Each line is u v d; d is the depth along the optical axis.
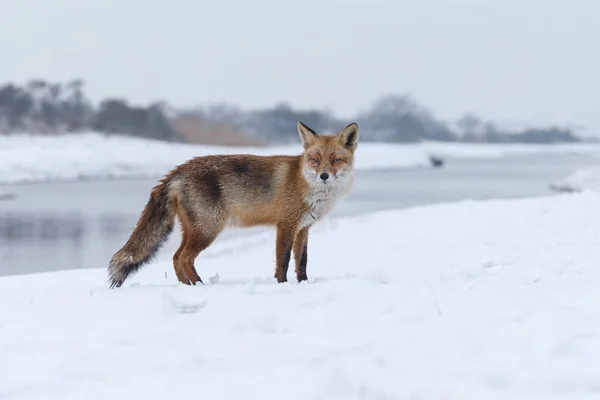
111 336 14.03
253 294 17.69
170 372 11.75
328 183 21.25
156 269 28.81
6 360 12.62
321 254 31.91
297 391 10.60
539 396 10.24
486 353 12.17
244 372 11.58
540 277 19.75
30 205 92.38
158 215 21.81
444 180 152.88
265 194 21.86
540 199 44.09
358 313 15.33
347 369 11.25
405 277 21.25
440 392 10.38
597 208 35.94
